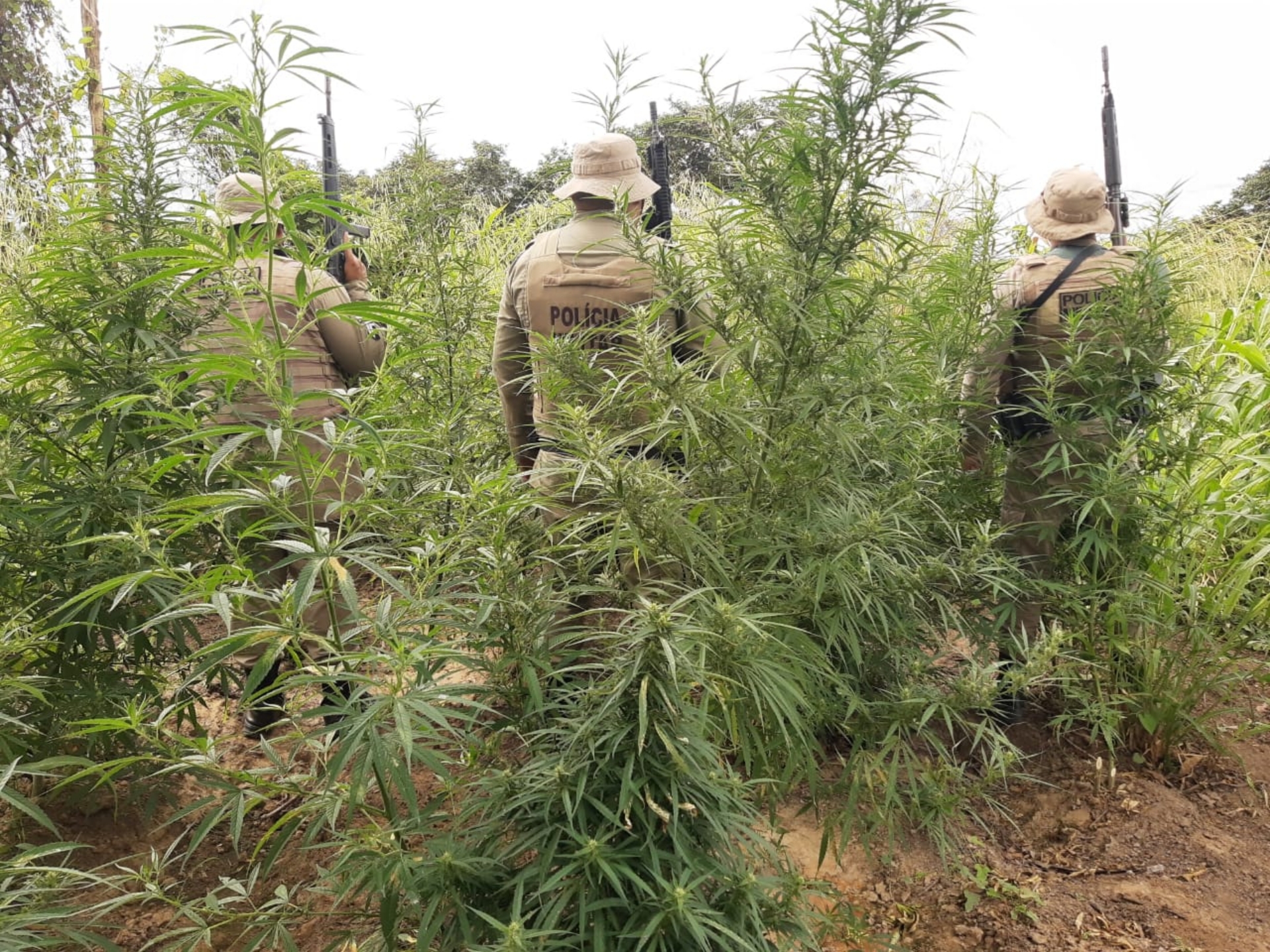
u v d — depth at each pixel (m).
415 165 3.62
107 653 2.59
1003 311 3.24
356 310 1.91
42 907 1.74
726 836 1.70
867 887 2.61
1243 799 2.98
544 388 2.48
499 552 1.92
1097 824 2.89
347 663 1.72
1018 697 3.24
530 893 1.70
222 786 1.85
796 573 2.18
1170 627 3.07
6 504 2.36
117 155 2.56
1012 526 3.06
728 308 2.34
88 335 2.57
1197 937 2.41
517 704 1.97
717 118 2.25
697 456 2.35
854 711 2.49
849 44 2.09
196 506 1.76
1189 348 3.22
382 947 1.85
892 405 2.48
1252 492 3.48
